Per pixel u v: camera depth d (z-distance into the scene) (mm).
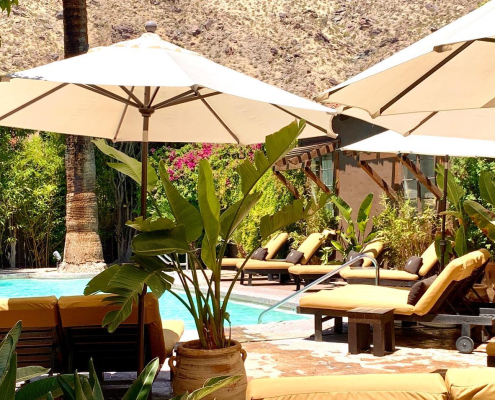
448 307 8484
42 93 5938
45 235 21438
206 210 4785
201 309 5047
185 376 4863
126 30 54156
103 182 22266
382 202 15141
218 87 4559
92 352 5539
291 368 6602
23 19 50750
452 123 6457
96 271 18094
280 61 53000
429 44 4004
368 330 7574
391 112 5039
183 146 22094
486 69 4770
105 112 6727
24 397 2541
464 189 12031
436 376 2807
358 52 52875
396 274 11547
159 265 4801
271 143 4660
